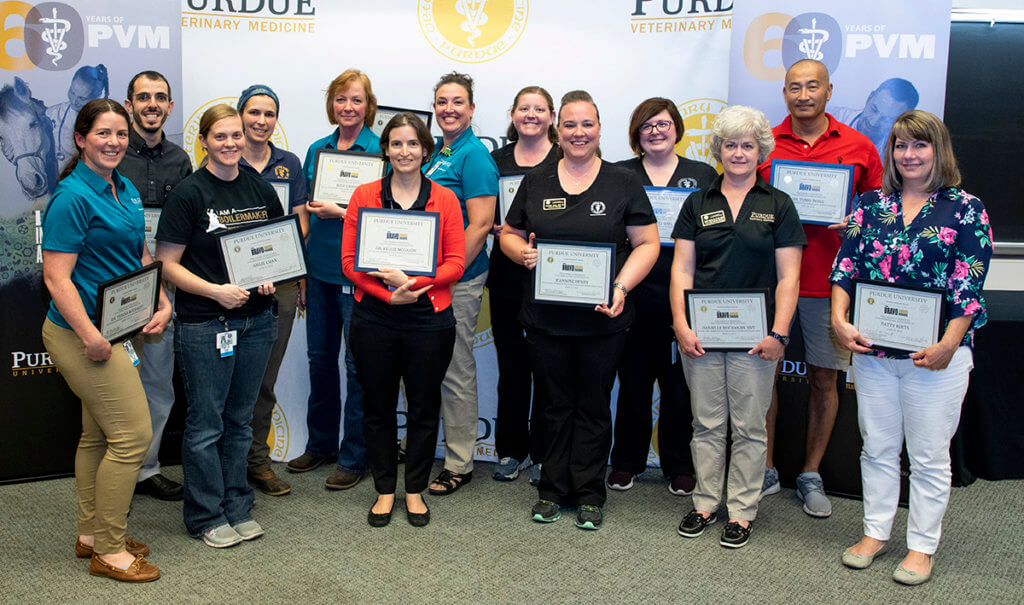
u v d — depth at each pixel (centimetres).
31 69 347
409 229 290
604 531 306
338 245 341
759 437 296
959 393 264
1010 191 397
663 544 295
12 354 353
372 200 299
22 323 353
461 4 371
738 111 285
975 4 396
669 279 331
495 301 351
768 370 292
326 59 377
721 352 289
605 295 286
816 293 328
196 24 371
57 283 240
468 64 375
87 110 247
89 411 261
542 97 332
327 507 327
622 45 363
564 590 259
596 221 292
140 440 262
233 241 278
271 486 339
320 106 380
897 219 267
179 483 342
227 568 273
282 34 375
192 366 279
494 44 372
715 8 350
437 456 397
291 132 382
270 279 285
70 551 286
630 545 294
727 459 365
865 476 284
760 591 260
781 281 287
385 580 264
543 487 320
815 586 265
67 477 363
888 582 269
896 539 303
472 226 327
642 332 336
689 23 354
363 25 375
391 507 311
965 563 285
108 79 356
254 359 293
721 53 352
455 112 328
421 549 288
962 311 254
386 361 296
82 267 254
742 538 293
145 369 326
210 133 272
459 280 326
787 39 343
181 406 377
